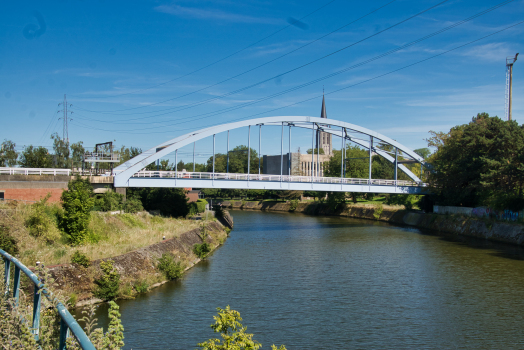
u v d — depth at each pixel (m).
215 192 146.50
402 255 47.97
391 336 24.34
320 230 71.88
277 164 148.38
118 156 56.19
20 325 6.31
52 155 78.44
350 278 37.19
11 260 7.73
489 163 57.84
